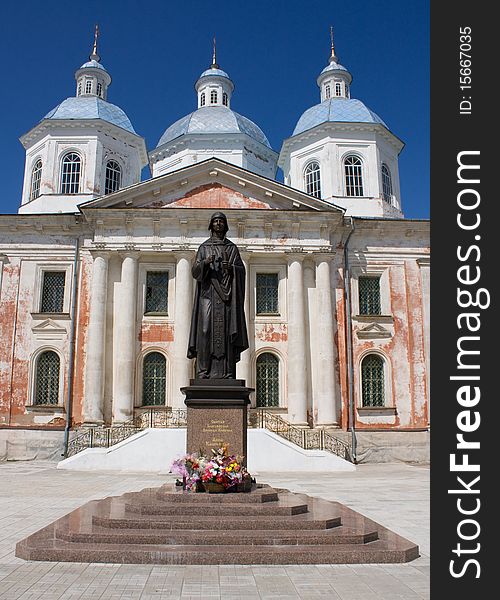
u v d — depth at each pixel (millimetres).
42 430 29312
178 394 28969
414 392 31141
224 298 11484
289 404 29656
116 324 30172
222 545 8125
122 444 24391
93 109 36781
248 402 10727
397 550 8078
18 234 31750
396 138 37781
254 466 24406
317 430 29156
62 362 30344
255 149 40281
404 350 31766
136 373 29812
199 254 11836
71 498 15102
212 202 31422
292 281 30781
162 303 31062
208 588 6707
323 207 31328
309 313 31109
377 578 7211
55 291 31578
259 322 30891
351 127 36625
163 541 8148
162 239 30688
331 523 8797
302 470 24516
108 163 36375
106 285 30344
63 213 31469
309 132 36969
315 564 7852
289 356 30219
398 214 36688
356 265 32438
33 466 26281
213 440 10445
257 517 8836
